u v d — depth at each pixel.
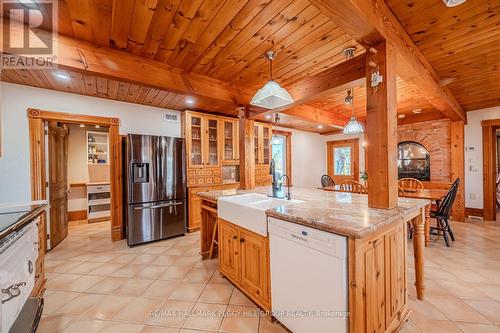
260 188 3.30
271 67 2.47
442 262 2.63
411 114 4.95
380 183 1.67
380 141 1.66
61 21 1.71
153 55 2.24
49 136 3.26
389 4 1.60
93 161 5.18
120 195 3.61
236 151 4.49
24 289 1.41
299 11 1.63
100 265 2.69
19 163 2.89
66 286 2.22
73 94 3.24
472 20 1.77
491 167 4.39
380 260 1.40
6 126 2.82
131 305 1.92
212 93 2.82
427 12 1.68
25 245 1.44
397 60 1.87
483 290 2.06
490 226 4.05
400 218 1.55
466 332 1.57
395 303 1.56
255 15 1.67
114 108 3.58
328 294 1.28
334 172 6.82
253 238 1.87
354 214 1.51
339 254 1.22
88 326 1.67
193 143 4.07
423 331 1.59
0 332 1.07
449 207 3.20
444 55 2.33
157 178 3.53
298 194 2.63
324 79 2.51
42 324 1.69
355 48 2.13
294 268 1.49
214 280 2.33
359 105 4.12
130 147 3.30
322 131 6.68
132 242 3.29
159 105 3.85
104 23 1.74
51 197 3.25
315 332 1.36
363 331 1.23
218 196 2.54
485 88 3.33
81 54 1.96
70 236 3.80
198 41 2.00
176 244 3.41
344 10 1.31
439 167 4.85
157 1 1.51
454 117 4.28
